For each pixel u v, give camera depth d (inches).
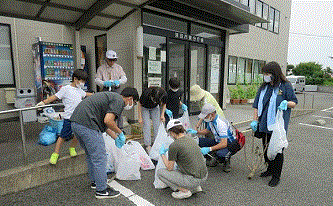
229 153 127.3
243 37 474.0
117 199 101.0
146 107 146.2
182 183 98.3
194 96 152.9
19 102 216.8
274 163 117.8
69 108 117.6
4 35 226.4
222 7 219.3
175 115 158.9
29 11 169.2
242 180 122.3
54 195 104.2
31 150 137.2
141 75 209.2
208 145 136.7
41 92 221.5
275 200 101.8
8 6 158.1
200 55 279.0
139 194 105.7
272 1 535.2
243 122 243.6
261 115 120.2
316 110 412.8
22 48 237.6
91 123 94.4
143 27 205.8
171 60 238.7
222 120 134.7
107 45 224.4
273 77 113.8
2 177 101.4
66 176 122.3
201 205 96.7
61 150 136.6
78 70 123.0
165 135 135.3
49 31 254.5
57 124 150.1
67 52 228.5
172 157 99.1
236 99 430.9
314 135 228.2
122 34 206.1
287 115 114.6
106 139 126.3
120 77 181.0
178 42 242.7
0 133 135.4
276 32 579.5
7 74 231.8
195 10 230.5
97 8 171.6
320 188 114.0
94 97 97.1
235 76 470.6
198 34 271.0
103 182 99.7
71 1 165.0
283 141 111.1
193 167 98.3
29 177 109.4
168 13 221.3
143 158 133.6
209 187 113.8
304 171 135.9
